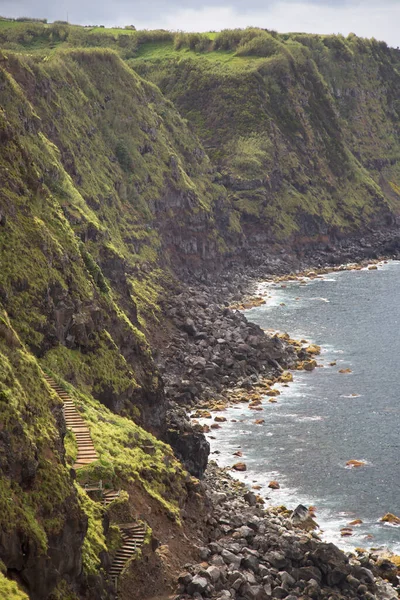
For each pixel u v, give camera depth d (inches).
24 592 1599.4
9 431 1716.3
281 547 2373.3
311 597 2196.1
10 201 2837.1
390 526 2797.7
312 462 3299.7
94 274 3292.3
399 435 3577.8
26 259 2760.8
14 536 1626.5
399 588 2396.7
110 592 1940.2
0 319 1972.2
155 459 2578.7
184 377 4195.4
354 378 4402.1
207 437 3543.3
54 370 2701.8
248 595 2121.1
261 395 4133.9
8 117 4119.1
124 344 3223.4
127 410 3029.0
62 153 5265.8
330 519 2834.6
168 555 2218.3
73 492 1824.6
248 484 3085.6
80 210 4035.4
